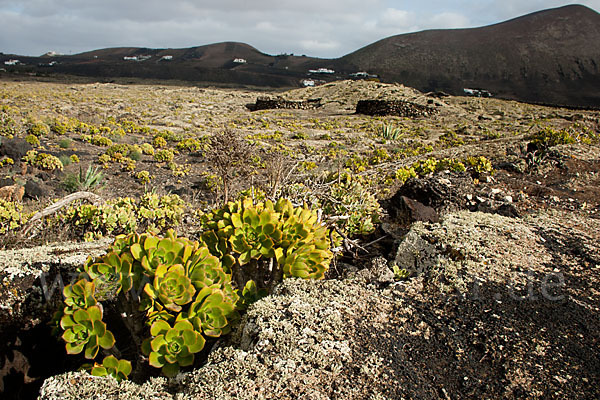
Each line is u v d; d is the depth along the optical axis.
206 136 15.88
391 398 1.90
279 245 2.59
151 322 2.07
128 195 8.72
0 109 20.91
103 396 1.79
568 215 4.70
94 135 15.30
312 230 2.79
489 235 3.59
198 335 1.99
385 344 2.23
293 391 1.85
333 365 2.02
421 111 30.72
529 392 2.00
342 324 2.32
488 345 2.29
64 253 2.83
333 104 36.59
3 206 5.25
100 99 34.03
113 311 2.60
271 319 2.24
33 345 2.55
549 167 7.43
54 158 9.88
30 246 4.63
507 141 12.89
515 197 5.74
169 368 2.04
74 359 2.59
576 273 3.10
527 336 2.37
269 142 17.44
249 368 1.95
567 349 2.29
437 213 4.64
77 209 5.14
